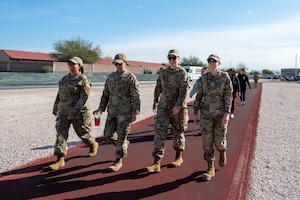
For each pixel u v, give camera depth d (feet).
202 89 14.20
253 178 14.16
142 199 11.82
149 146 20.35
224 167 15.75
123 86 14.89
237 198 11.94
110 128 15.53
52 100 54.65
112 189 12.76
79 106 14.83
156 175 14.44
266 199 11.84
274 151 19.15
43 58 200.44
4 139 21.74
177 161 15.88
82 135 16.48
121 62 14.70
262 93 84.99
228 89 13.69
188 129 26.48
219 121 13.87
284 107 47.29
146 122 30.42
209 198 11.94
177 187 13.03
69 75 15.33
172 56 14.46
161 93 15.20
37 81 101.65
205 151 14.10
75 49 189.98
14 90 67.41
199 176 14.37
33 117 33.47
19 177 14.05
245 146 20.53
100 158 17.16
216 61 13.60
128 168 15.46
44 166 15.65
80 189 12.73
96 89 83.35
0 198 11.78
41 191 12.49
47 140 21.50
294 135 24.31
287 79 284.00
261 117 35.06
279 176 14.47
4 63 154.81
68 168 15.39
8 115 34.47
